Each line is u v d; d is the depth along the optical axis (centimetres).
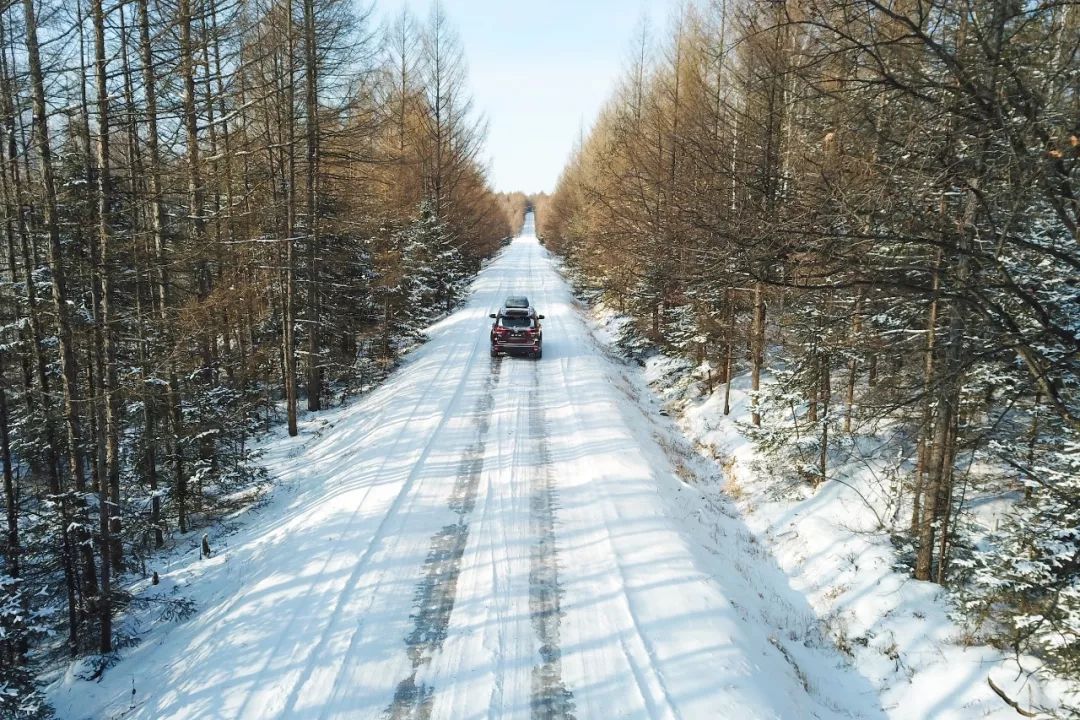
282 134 1659
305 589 840
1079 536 759
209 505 1318
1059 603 694
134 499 1331
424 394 1770
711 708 621
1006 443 941
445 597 817
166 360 1150
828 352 1138
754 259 503
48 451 1074
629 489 1148
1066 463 867
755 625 843
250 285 1658
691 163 1419
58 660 870
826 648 887
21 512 938
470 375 1986
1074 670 664
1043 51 430
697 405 1962
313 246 1850
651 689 646
